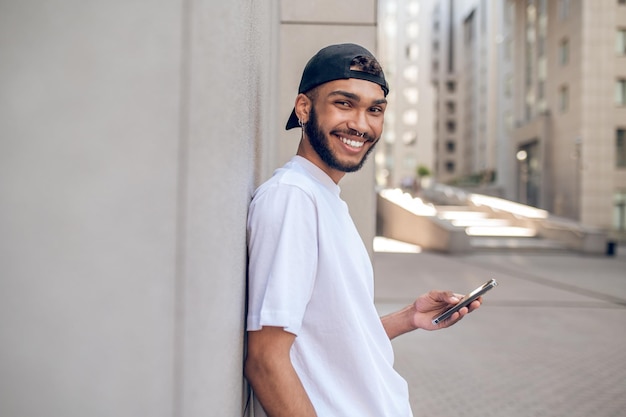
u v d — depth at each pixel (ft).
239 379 3.00
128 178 1.70
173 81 1.71
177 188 1.71
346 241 3.48
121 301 1.71
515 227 58.44
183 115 1.70
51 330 1.70
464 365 12.94
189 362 1.77
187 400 1.75
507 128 123.95
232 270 2.56
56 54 1.71
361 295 3.45
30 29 1.70
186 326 1.73
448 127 237.45
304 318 3.27
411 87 217.77
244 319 3.28
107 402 1.71
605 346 14.94
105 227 1.70
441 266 34.81
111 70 1.71
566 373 12.44
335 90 3.46
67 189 1.70
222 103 2.18
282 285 2.96
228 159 2.36
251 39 3.62
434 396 10.78
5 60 1.70
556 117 95.50
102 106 1.70
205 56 1.88
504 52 126.21
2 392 1.69
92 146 1.70
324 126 3.51
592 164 86.07
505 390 11.19
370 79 3.48
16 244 1.70
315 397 3.20
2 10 1.70
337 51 3.51
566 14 91.91
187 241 1.72
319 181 3.69
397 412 3.48
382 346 3.57
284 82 9.02
